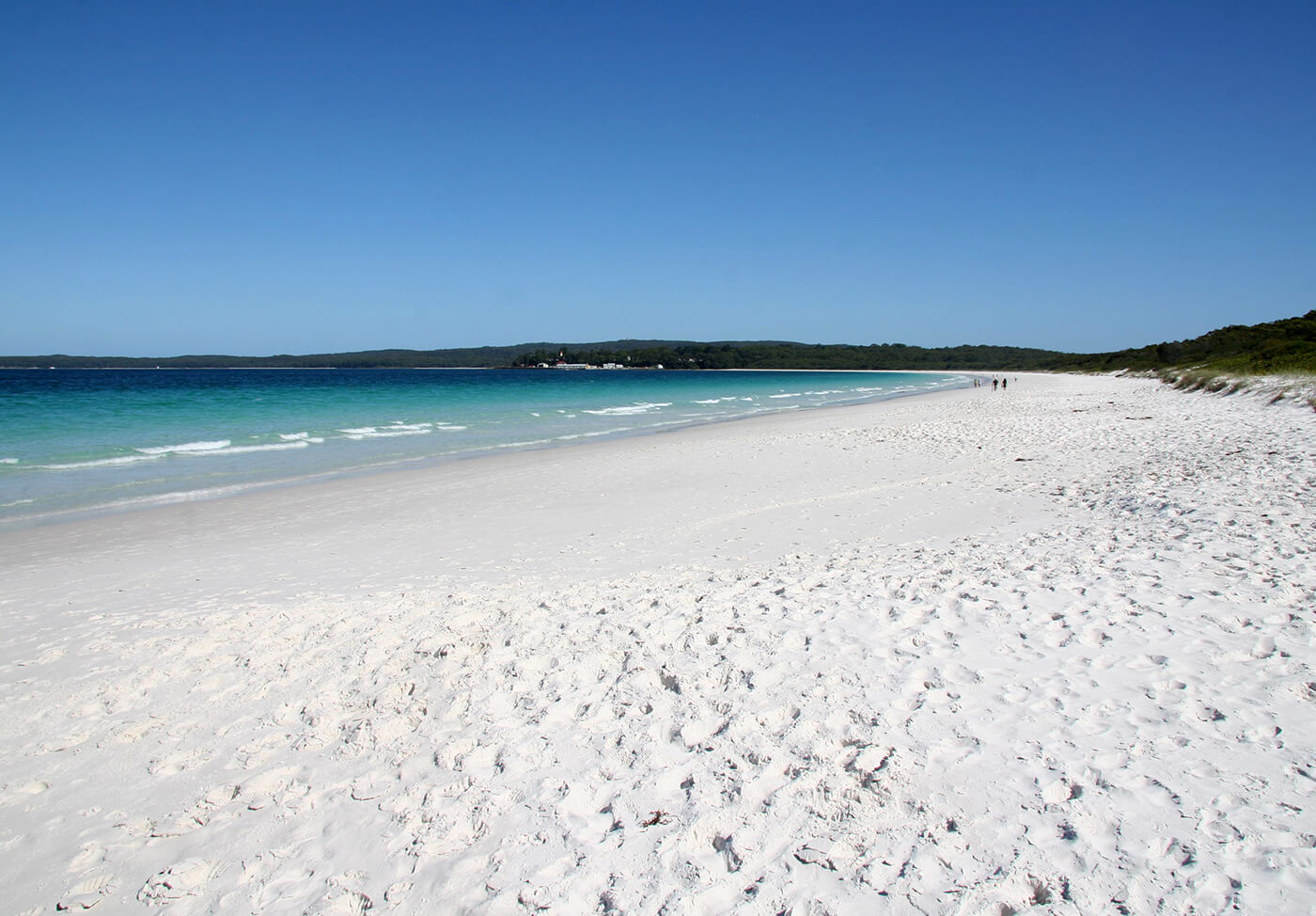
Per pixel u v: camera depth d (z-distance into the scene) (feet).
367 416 91.61
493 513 35.04
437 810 10.99
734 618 17.69
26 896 9.71
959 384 237.45
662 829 10.05
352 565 26.09
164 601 21.97
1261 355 112.78
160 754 13.01
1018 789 10.11
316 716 14.07
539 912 8.74
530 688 14.64
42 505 37.22
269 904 9.37
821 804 10.18
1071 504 30.78
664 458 52.47
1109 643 14.87
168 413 88.53
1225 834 8.85
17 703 15.07
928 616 17.08
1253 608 16.29
